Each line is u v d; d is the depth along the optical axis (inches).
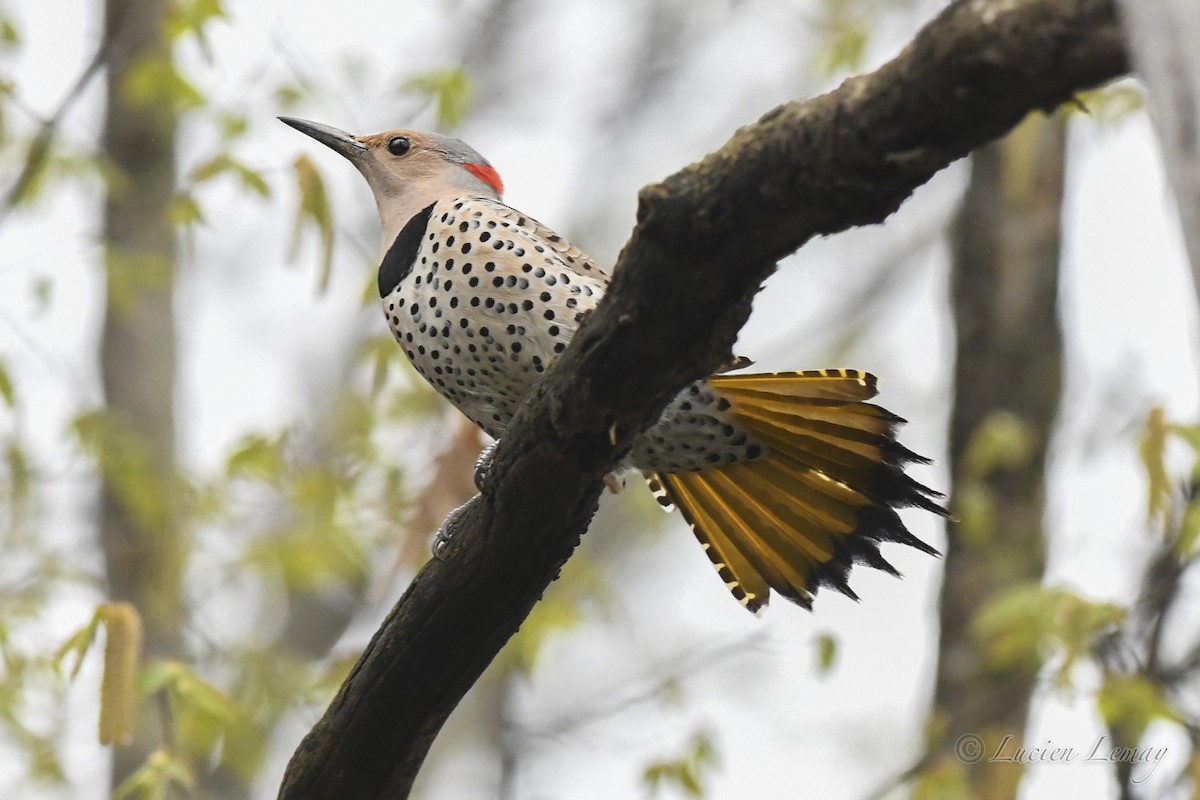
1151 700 408.8
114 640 338.0
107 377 588.4
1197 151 165.8
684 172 236.5
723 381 320.8
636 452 336.5
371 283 486.3
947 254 577.0
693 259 240.4
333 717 292.0
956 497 494.3
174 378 598.5
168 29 480.7
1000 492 489.4
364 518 530.3
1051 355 496.4
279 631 610.5
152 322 594.6
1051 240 498.6
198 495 530.9
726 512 343.0
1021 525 487.2
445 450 475.2
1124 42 194.9
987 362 497.4
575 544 277.9
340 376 635.5
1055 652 420.8
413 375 513.3
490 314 336.5
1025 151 490.3
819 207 229.1
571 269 338.0
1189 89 166.9
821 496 333.7
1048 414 494.3
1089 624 418.6
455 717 643.5
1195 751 409.1
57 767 488.1
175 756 390.3
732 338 252.1
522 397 345.4
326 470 527.8
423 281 345.4
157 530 526.6
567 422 260.2
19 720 475.2
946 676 482.3
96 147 525.3
